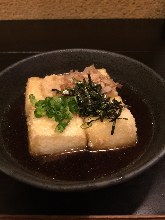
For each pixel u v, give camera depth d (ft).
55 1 1.07
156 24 1.13
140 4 1.09
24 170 0.69
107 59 0.91
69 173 0.70
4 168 0.65
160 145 0.70
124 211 0.67
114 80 0.90
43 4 1.07
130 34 1.12
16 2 1.07
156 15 1.12
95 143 0.74
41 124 0.73
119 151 0.74
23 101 0.85
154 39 1.09
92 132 0.74
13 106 0.84
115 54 0.90
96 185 0.61
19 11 1.10
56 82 0.82
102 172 0.70
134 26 1.13
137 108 0.83
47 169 0.71
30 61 0.89
